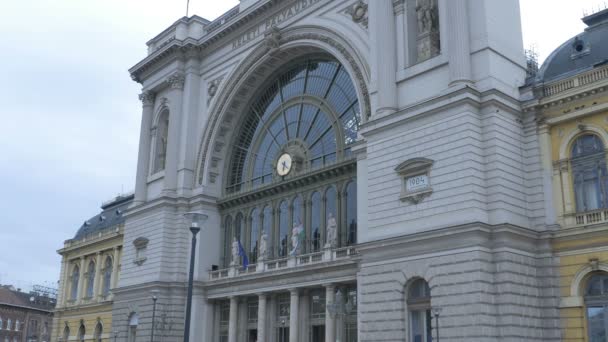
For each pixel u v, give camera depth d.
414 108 33.78
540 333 30.53
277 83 50.44
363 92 39.56
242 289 45.94
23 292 118.69
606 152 30.84
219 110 51.47
